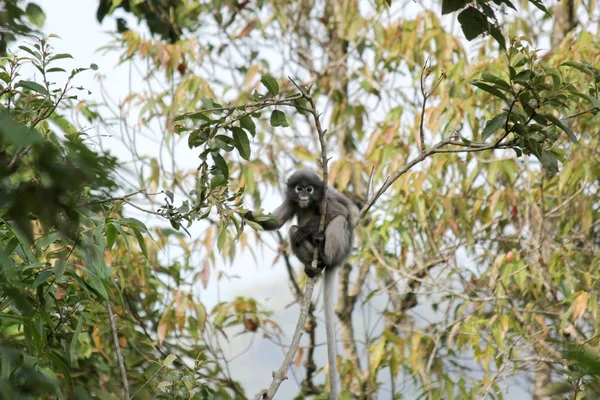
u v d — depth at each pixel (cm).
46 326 745
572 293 1109
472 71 1225
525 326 1193
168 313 1201
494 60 1231
